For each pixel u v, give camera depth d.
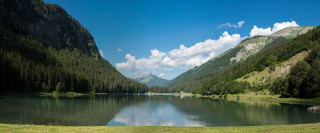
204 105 94.06
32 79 144.12
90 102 97.50
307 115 53.97
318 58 121.06
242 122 46.91
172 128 31.14
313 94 100.44
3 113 50.81
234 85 177.25
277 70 165.00
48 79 156.50
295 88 111.06
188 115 60.69
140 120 51.78
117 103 100.31
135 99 143.62
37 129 25.31
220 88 196.88
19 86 135.38
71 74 186.38
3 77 124.94
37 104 74.94
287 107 75.50
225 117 55.22
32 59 186.62
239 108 76.56
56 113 55.59
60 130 25.81
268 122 45.50
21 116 47.84
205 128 31.33
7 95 117.19
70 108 68.38
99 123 45.69
